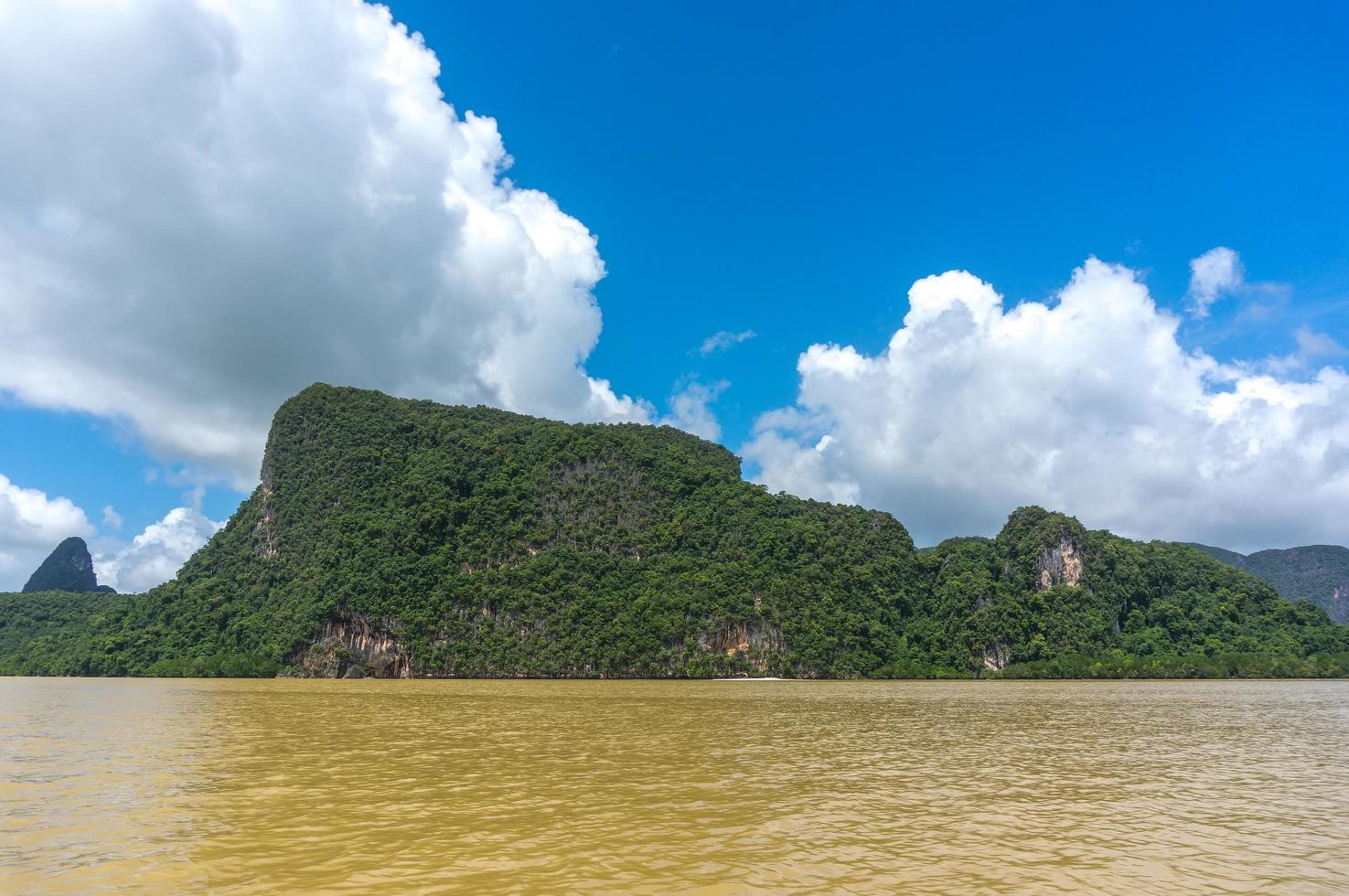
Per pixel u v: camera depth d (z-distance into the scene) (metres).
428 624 133.25
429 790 27.48
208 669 129.50
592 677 129.62
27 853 19.23
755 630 134.50
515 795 26.75
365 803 25.27
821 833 21.72
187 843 20.22
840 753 37.66
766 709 64.75
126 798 25.86
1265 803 26.59
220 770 31.61
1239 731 48.94
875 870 18.23
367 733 44.66
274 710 59.78
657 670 130.25
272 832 21.39
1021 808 25.33
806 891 16.70
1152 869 18.69
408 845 20.11
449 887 16.75
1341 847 20.80
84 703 66.88
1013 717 57.94
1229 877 18.08
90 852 19.31
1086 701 75.19
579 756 35.94
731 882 17.17
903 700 76.06
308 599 135.62
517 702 70.81
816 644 133.75
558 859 18.91
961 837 21.41
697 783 29.25
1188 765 34.75
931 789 28.48
